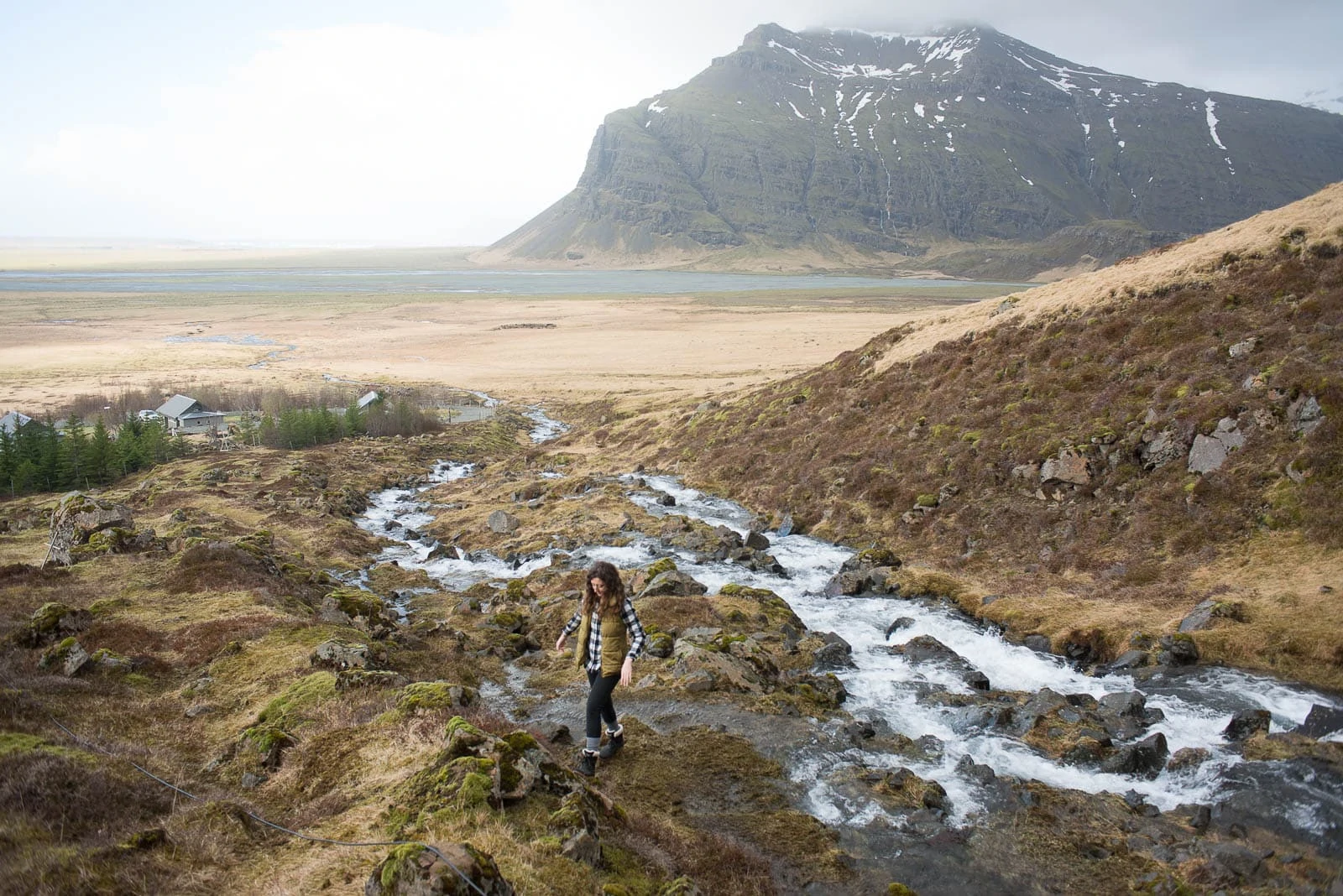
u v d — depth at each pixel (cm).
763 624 2691
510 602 3127
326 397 13650
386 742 1277
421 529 5656
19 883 797
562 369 17700
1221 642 2347
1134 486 3444
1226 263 4388
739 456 5922
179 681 1866
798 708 1898
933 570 3497
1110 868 1280
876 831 1363
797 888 1159
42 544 4497
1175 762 1670
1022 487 3819
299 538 4788
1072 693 2188
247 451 9750
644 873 1021
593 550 4147
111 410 13075
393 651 2200
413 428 11494
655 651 2269
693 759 1563
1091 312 4784
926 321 6588
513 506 5962
